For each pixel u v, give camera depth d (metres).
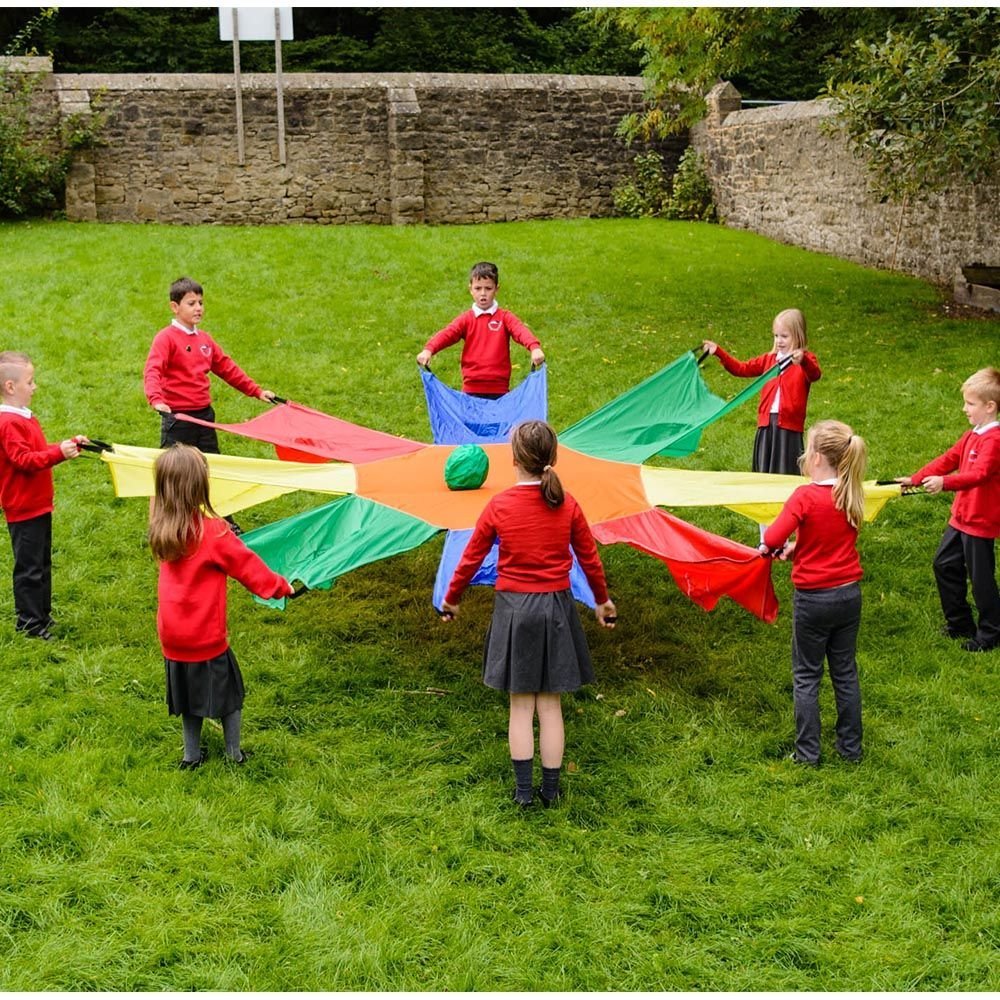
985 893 3.95
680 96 16.48
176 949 3.61
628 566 6.89
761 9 13.70
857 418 9.24
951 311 13.25
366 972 3.55
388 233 16.55
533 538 4.32
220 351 7.00
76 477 7.95
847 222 16.97
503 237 16.73
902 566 6.80
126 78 17.83
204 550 4.37
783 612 6.31
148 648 5.71
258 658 5.66
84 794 4.39
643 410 6.88
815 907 3.88
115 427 8.87
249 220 18.52
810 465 4.66
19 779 4.51
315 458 6.59
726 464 8.44
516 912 3.86
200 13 25.30
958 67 11.01
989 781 4.62
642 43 15.16
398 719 5.12
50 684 5.30
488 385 7.40
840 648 4.71
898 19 12.72
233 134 18.20
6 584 6.31
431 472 5.91
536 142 19.91
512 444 4.37
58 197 18.27
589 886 3.98
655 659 5.74
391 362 10.91
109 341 11.09
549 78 19.88
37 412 9.07
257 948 3.63
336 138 18.62
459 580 4.40
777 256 16.75
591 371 10.77
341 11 26.23
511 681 4.31
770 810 4.42
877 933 3.77
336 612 6.25
